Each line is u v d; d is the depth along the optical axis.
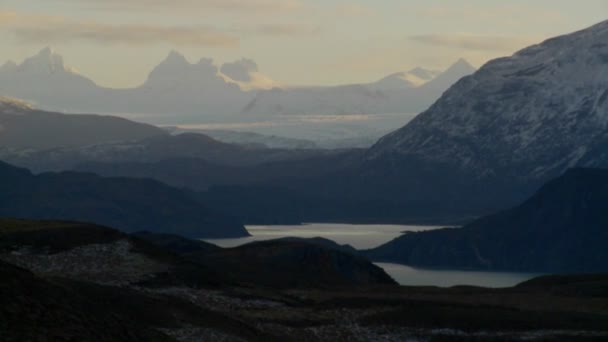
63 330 133.25
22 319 131.25
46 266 191.88
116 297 169.88
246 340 169.62
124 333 142.38
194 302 191.25
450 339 191.25
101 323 140.88
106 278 191.38
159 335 150.00
